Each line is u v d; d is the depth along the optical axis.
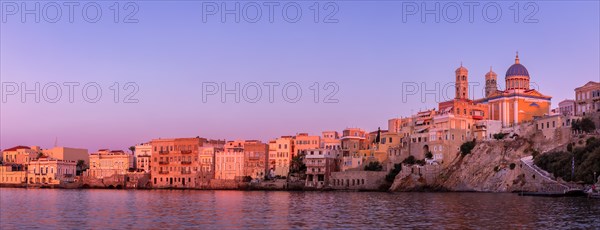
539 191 174.12
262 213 106.06
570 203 123.19
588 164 164.88
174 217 98.88
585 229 77.94
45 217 99.50
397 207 117.31
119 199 157.75
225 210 113.62
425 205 122.25
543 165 186.12
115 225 86.94
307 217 97.44
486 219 90.50
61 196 178.62
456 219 91.19
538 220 88.44
